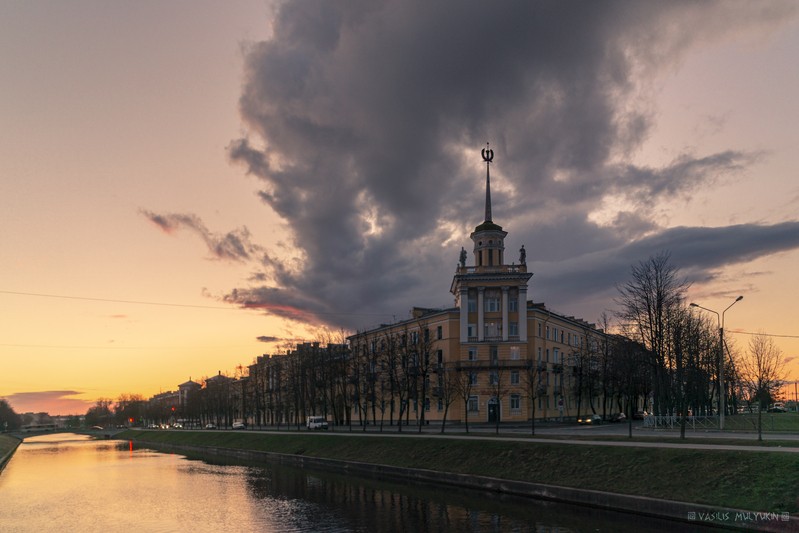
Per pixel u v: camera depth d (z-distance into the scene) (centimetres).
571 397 12294
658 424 7350
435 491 4806
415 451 6034
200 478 6538
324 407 12744
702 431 6319
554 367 11500
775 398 9225
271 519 3947
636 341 8969
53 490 5866
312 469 6931
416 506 4191
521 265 10844
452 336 10775
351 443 7275
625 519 3488
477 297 10800
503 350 10594
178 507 4594
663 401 8400
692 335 9256
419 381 10838
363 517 3894
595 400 13775
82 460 9875
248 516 4109
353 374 11956
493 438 5928
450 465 5356
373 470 6128
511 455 4981
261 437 9919
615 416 11250
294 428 12888
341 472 6431
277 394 15300
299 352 13288
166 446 13438
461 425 10062
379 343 12756
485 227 11356
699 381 9162
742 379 9419
